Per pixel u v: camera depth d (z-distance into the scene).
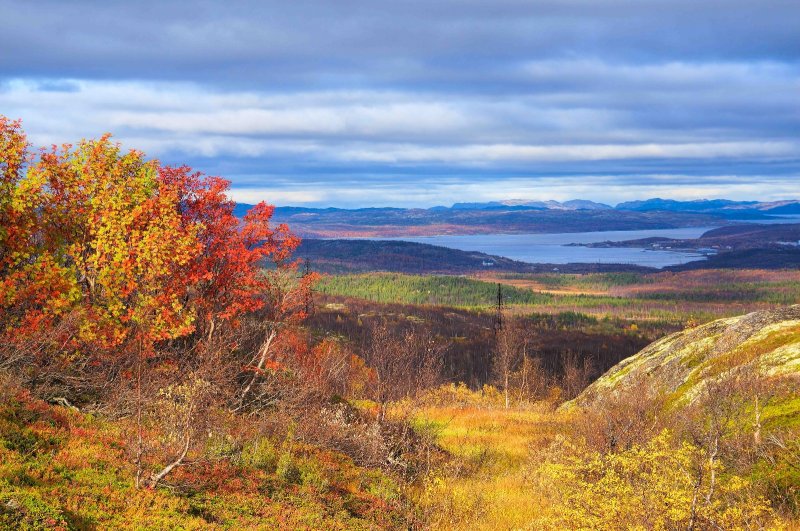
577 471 14.34
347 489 18.00
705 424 18.77
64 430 14.84
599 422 21.28
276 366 24.20
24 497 10.38
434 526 16.38
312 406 23.44
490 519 17.34
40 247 21.44
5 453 12.29
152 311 21.08
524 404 55.00
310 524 13.99
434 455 23.92
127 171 23.31
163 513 12.05
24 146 21.08
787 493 15.73
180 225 23.30
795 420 19.77
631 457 13.12
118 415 17.86
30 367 18.62
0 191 20.55
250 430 19.39
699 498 12.88
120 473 13.34
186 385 16.53
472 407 47.12
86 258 22.28
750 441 18.55
